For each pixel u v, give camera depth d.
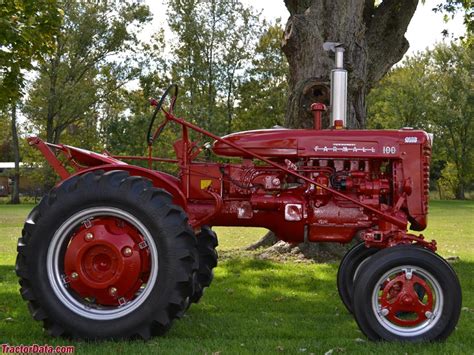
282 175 5.12
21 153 49.66
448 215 25.03
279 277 7.80
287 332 4.82
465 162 53.00
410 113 52.62
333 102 5.44
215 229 18.17
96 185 4.44
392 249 4.46
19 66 9.70
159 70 39.28
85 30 38.50
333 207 5.09
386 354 4.08
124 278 4.42
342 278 5.61
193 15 38.00
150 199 4.41
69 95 39.38
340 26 9.70
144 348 4.14
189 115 36.44
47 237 4.43
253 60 39.34
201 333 4.76
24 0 9.41
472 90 51.81
